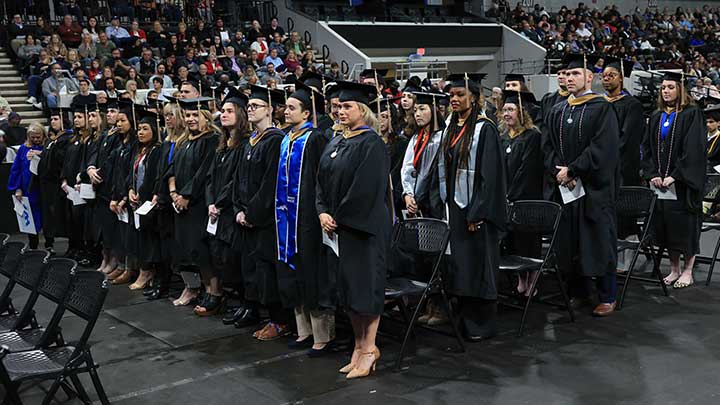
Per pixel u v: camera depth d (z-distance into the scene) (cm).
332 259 438
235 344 503
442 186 491
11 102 1342
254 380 432
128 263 700
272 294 494
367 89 429
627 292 615
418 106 518
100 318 582
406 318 490
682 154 617
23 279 448
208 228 545
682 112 621
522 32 2223
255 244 495
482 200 468
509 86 614
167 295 649
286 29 2064
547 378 421
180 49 1584
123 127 675
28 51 1466
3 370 345
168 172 595
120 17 1758
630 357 454
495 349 476
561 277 588
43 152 827
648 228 590
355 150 416
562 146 545
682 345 475
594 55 538
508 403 387
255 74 1464
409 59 2017
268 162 484
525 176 591
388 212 429
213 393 414
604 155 523
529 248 577
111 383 438
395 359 461
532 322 534
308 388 416
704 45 2503
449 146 487
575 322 531
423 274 512
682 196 618
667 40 2491
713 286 629
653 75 1717
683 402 383
